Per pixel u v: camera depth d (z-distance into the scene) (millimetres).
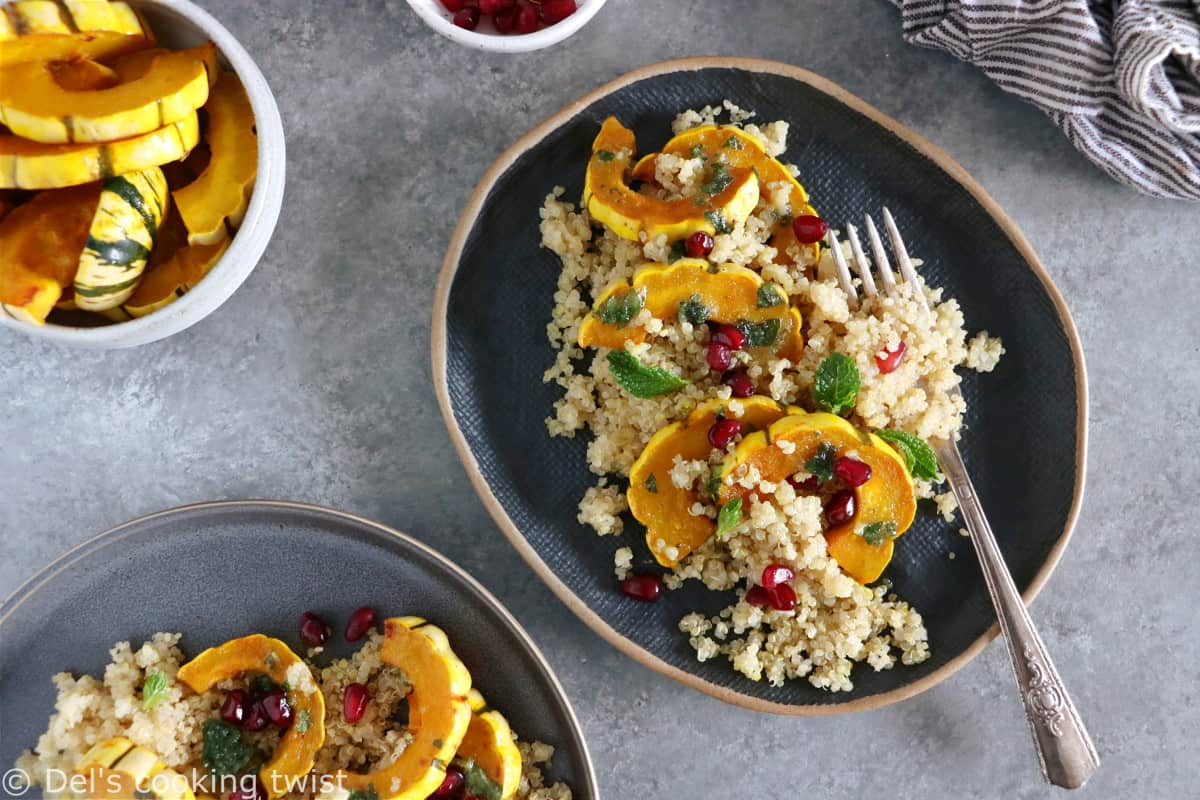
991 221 514
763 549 498
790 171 517
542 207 517
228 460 529
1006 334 521
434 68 530
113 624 506
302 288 530
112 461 528
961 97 535
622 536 519
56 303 470
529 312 518
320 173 529
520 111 532
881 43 533
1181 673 540
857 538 496
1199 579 541
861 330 490
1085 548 541
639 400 499
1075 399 514
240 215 475
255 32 526
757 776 534
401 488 532
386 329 531
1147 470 540
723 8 532
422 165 531
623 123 514
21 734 501
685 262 488
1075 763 503
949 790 536
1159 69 505
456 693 487
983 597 518
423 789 485
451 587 506
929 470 491
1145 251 538
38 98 437
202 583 509
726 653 515
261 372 530
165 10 460
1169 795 539
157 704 494
